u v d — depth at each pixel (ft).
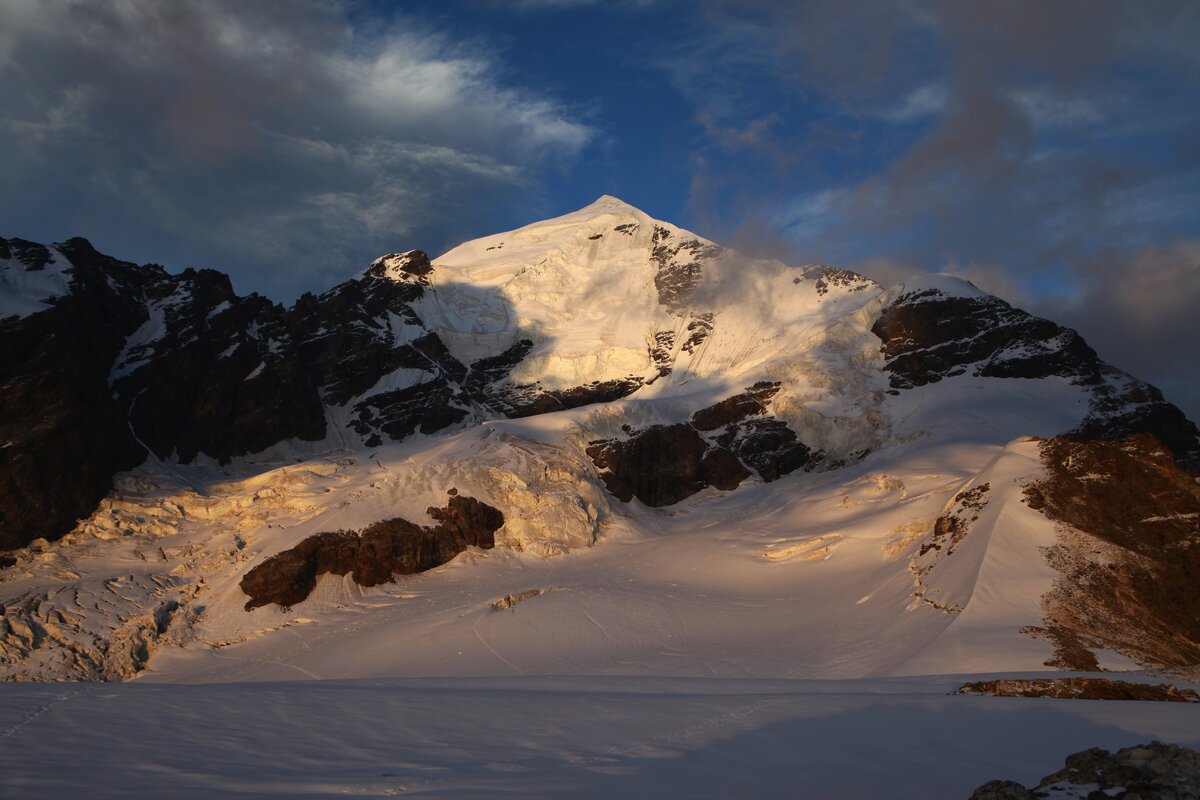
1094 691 154.51
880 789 88.38
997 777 91.50
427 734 117.91
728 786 91.09
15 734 108.37
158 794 86.63
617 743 114.11
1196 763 74.38
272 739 112.06
